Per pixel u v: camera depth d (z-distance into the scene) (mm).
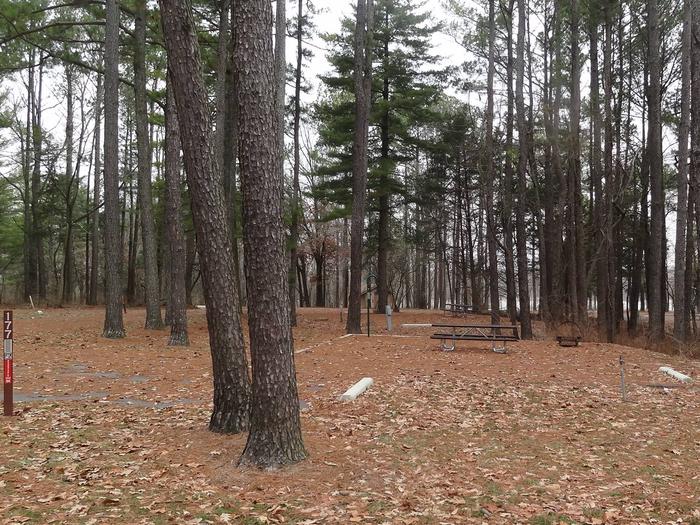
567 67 23125
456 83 26000
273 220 5391
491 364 12242
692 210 20641
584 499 5012
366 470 5551
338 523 4430
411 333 19656
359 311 19219
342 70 25797
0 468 5586
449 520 4531
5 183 37156
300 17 23297
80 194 45875
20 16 16641
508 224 22875
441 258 40719
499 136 23078
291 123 25547
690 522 4578
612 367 12000
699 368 12070
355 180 19141
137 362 12070
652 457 6203
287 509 4652
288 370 5605
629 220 30078
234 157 20531
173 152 15891
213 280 6586
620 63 24250
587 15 21234
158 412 7816
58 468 5590
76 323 20797
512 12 20875
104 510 4660
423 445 6445
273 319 5461
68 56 19016
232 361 6617
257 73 5355
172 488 5109
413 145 28938
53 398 8680
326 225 42594
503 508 4781
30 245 34406
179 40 6367
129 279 39719
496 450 6363
